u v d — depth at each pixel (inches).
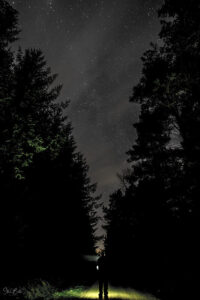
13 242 451.2
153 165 668.1
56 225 658.8
